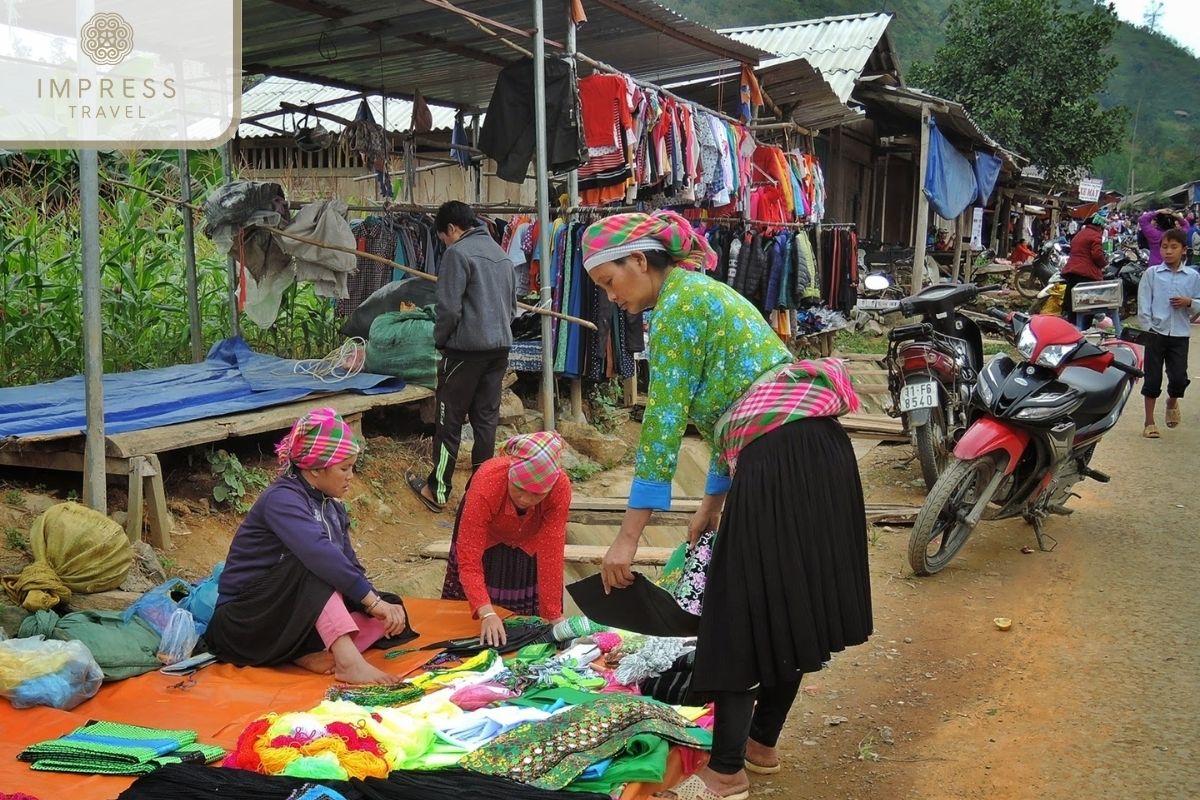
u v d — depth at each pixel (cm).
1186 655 429
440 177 1274
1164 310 863
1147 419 880
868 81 1382
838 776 342
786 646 271
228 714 329
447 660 381
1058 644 447
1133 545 587
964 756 352
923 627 475
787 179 1054
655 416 287
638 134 738
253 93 1355
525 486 385
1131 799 318
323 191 1180
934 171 1368
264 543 373
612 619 306
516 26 757
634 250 291
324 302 843
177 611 380
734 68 990
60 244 791
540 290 716
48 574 388
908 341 648
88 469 436
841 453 286
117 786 273
